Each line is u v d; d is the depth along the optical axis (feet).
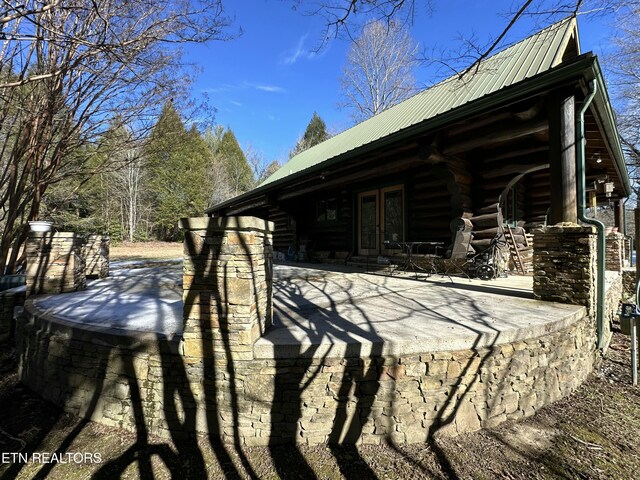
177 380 8.07
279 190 33.94
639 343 13.35
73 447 8.00
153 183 92.07
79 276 16.57
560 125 12.46
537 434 8.11
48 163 23.20
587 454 7.38
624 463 7.10
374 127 34.47
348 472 6.95
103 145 24.70
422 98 31.19
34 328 10.93
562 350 9.86
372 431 7.73
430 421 7.88
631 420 8.74
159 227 96.84
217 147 132.77
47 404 9.98
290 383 7.70
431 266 21.83
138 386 8.39
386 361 7.75
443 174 19.27
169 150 27.96
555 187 12.60
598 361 12.53
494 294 14.40
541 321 9.53
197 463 7.29
